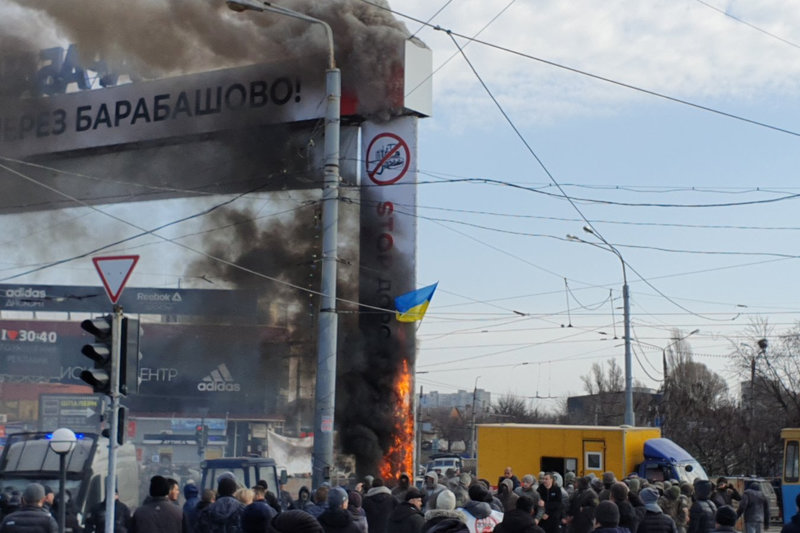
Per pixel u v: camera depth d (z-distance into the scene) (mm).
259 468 19828
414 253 29875
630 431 25938
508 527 8250
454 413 127875
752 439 47406
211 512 11461
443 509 8273
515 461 26906
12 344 50469
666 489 15625
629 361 34250
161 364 47562
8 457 18141
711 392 54906
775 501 32125
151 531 9914
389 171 30281
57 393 47125
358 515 12188
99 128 36344
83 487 17688
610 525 9234
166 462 36844
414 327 30250
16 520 9273
